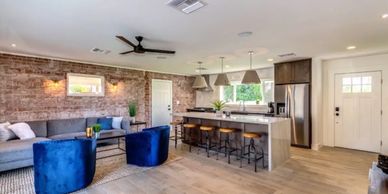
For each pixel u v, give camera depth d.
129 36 3.42
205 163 4.06
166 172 3.57
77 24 2.87
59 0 2.16
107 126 5.63
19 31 3.16
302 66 5.34
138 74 7.13
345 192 2.81
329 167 3.80
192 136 5.59
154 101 7.64
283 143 4.15
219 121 4.89
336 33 3.24
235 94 7.85
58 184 2.75
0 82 4.46
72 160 2.84
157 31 3.17
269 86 6.84
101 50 4.39
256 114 6.34
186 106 8.83
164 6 2.31
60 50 4.40
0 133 3.99
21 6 2.30
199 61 5.67
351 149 5.06
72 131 5.21
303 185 3.04
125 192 2.83
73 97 5.55
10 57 4.59
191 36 3.41
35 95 4.93
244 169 3.72
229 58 5.26
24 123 4.43
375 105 4.76
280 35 3.35
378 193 1.66
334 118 5.33
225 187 2.98
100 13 2.50
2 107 4.48
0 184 3.05
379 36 3.38
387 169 1.70
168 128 4.32
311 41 3.68
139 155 3.90
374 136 4.77
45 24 2.86
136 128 6.96
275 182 3.15
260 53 4.68
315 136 5.15
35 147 2.71
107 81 6.28
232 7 2.33
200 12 2.47
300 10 2.41
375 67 4.74
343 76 5.20
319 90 5.24
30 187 2.96
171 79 8.23
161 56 5.00
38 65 4.98
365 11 2.43
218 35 3.36
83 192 2.83
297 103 5.38
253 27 2.98
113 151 4.86
